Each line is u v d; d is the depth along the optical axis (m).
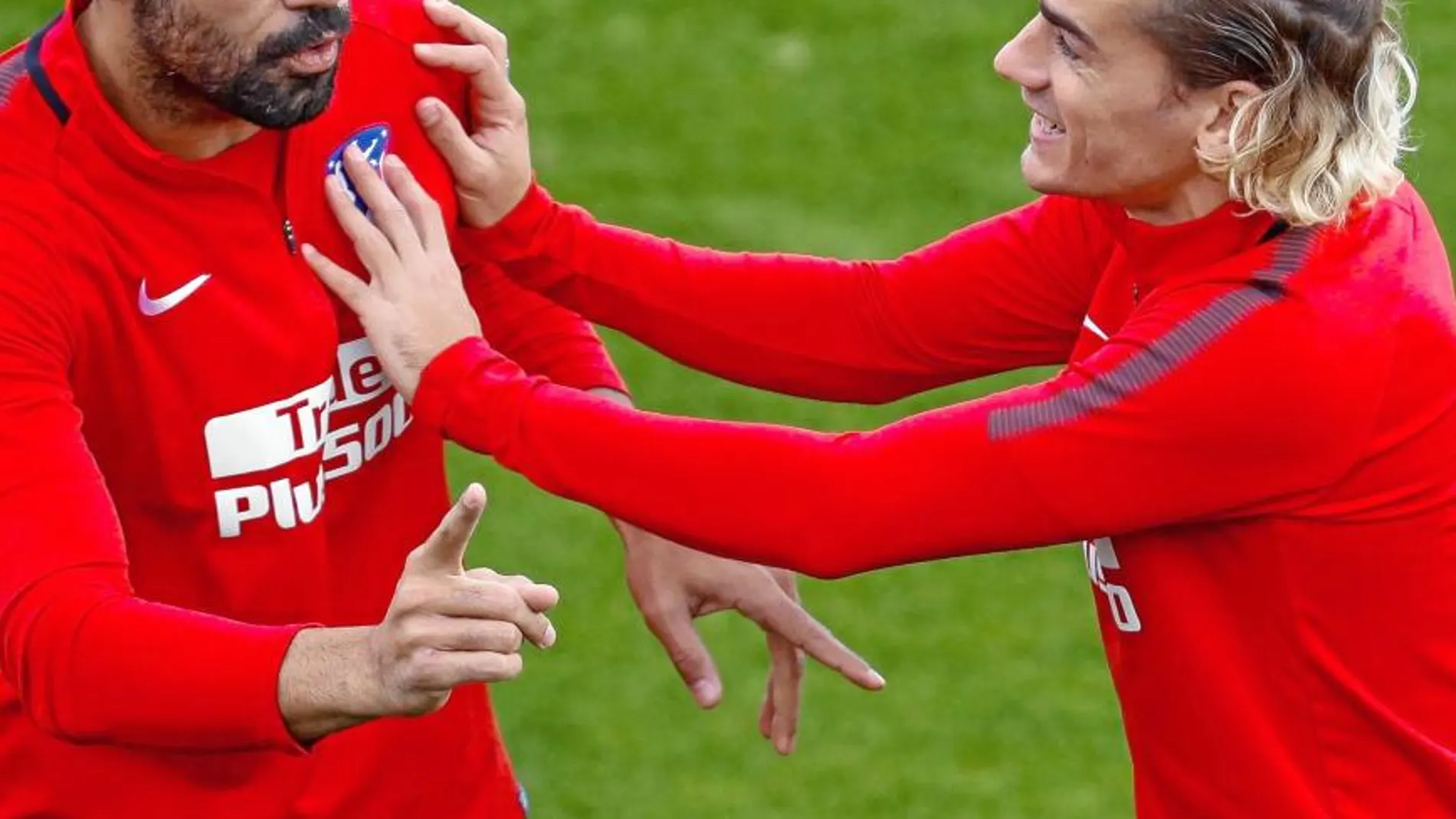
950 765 19.23
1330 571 10.56
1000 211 27.11
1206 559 10.78
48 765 11.27
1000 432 10.38
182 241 10.32
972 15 31.11
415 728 12.15
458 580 9.05
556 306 12.98
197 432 10.61
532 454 10.62
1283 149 10.17
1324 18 10.02
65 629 9.08
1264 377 10.04
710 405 23.81
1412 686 10.80
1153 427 10.16
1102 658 20.48
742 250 26.28
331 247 10.98
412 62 11.32
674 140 28.50
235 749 9.17
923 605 21.19
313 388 10.91
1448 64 29.91
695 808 18.66
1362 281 10.27
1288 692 10.83
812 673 20.45
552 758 19.23
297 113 9.98
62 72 9.91
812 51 30.38
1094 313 11.48
